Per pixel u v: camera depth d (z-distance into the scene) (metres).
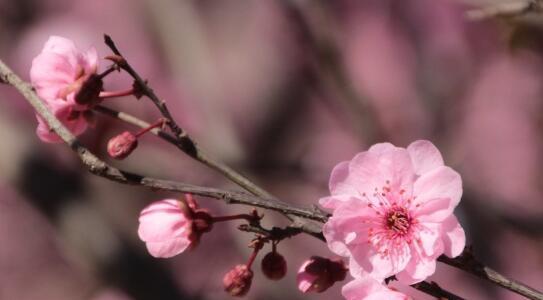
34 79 0.89
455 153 1.51
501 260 1.39
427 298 1.04
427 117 1.51
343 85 1.18
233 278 0.88
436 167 0.87
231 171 0.88
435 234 0.86
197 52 1.47
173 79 1.48
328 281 0.88
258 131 1.53
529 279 1.44
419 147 0.87
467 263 0.86
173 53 1.48
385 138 1.18
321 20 1.20
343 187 0.87
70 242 1.09
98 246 1.08
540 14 0.99
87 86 0.88
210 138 1.38
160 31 1.50
